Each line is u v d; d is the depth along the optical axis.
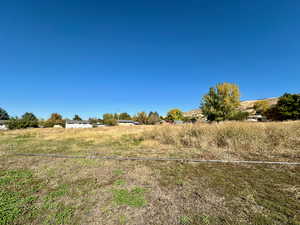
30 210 1.91
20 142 7.32
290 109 23.61
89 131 13.12
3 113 49.91
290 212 1.81
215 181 2.69
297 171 3.00
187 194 2.28
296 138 4.88
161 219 1.74
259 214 1.79
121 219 1.74
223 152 4.55
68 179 2.86
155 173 3.12
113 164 3.74
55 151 5.24
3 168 3.48
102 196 2.25
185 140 5.95
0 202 2.06
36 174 3.10
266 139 5.03
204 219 1.72
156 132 7.41
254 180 2.68
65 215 1.82
